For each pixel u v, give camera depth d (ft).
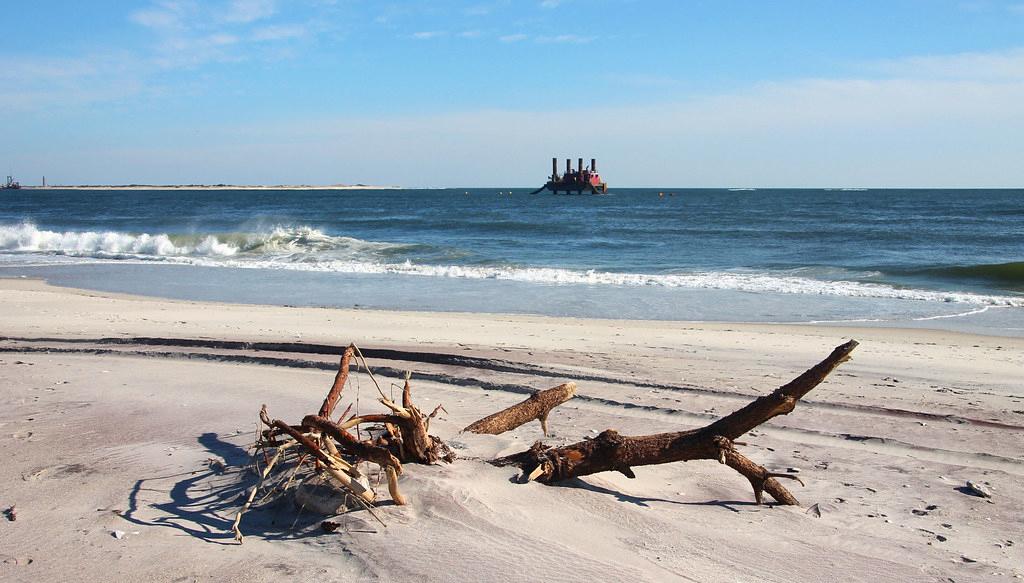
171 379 24.79
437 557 10.92
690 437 14.49
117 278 67.92
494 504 12.71
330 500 12.48
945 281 67.56
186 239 99.76
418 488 12.98
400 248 95.04
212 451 16.75
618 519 12.85
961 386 26.43
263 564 11.10
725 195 519.19
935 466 17.24
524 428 19.97
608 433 14.73
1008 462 17.44
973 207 263.29
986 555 12.30
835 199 391.65
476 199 435.12
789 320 46.83
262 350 30.25
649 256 92.79
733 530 12.92
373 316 43.24
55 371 25.96
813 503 14.69
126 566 11.16
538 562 10.87
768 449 18.49
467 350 30.12
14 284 62.49
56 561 11.37
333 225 157.69
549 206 295.07
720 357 31.63
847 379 27.45
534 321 43.34
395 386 24.80
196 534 12.29
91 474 15.33
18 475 15.28
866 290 59.62
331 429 13.12
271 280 66.80
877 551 12.32
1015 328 43.83
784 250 101.86
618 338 36.52
